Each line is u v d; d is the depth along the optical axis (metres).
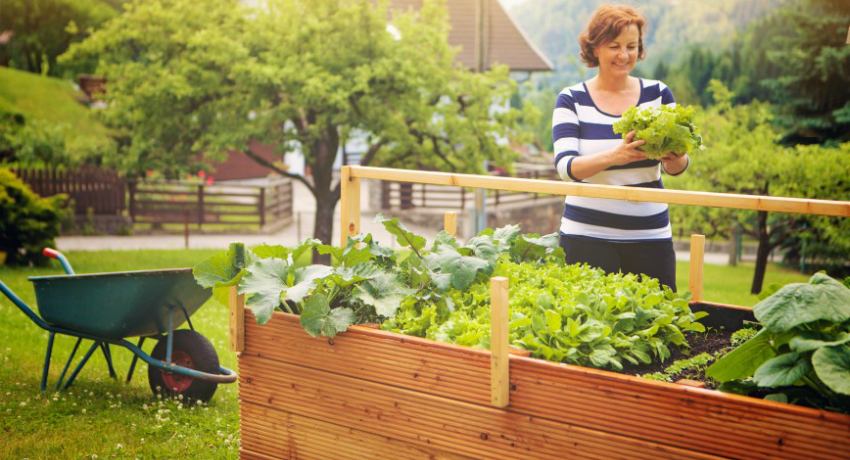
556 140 4.05
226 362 6.64
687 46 40.72
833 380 2.36
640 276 3.96
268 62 13.99
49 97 33.00
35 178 21.05
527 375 2.76
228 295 3.50
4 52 50.38
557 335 3.05
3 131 26.53
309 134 14.92
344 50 14.15
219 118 14.45
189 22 14.68
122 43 15.16
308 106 14.24
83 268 14.01
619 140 3.98
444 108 15.59
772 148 15.47
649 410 2.55
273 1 14.73
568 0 56.16
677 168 3.89
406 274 3.52
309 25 13.96
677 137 3.58
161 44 14.72
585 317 3.26
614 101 4.03
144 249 17.89
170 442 4.66
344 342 3.14
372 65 13.96
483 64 15.52
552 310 3.23
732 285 15.59
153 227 22.08
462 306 3.44
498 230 4.12
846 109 20.08
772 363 2.54
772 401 2.41
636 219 3.93
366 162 15.82
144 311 5.38
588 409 2.66
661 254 3.98
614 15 3.89
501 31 31.69
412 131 15.54
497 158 15.64
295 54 14.14
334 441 3.21
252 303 3.20
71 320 5.31
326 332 3.10
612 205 3.93
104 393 5.71
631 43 3.91
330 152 15.62
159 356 5.63
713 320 3.78
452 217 4.05
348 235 3.79
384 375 3.05
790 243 18.80
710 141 15.73
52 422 5.01
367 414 3.11
